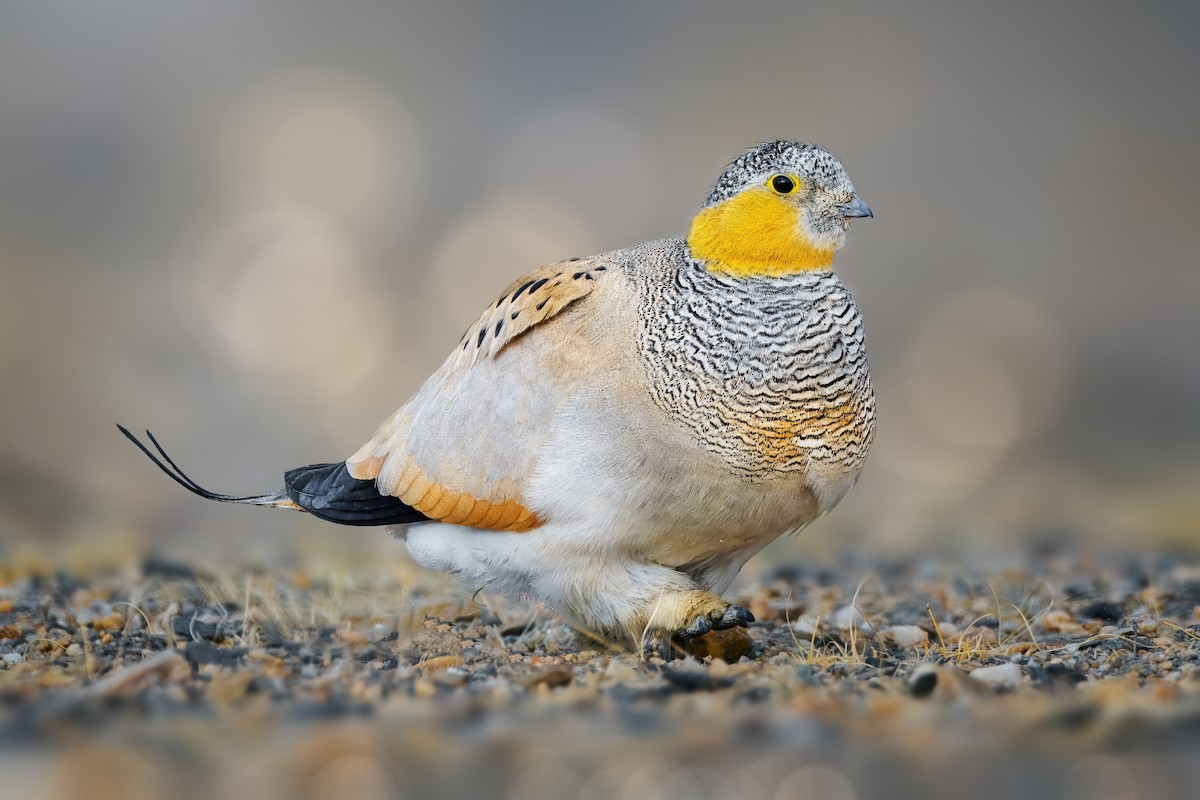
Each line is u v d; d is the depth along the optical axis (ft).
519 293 27.07
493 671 25.86
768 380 25.09
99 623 29.27
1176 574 35.09
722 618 26.21
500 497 26.30
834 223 25.73
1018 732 22.04
